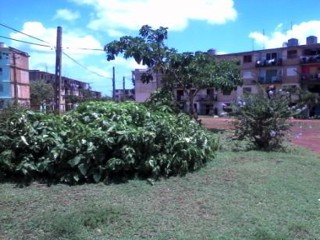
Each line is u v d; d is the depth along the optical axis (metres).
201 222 5.24
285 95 12.04
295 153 11.20
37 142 7.36
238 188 6.83
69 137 7.43
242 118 11.67
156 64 18.50
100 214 5.35
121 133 7.26
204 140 8.86
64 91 89.06
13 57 71.25
